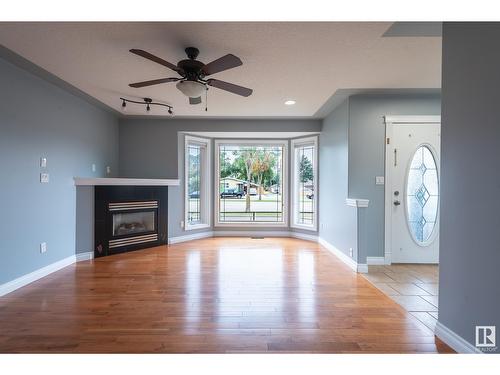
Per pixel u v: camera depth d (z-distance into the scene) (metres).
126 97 4.21
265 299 2.88
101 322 2.40
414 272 3.78
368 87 3.73
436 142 4.17
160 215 5.28
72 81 3.56
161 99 4.29
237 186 6.39
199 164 6.18
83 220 4.30
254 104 4.50
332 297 2.94
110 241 4.59
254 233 6.25
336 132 4.70
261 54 2.76
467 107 1.87
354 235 3.91
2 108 2.94
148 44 2.58
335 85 3.66
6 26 2.29
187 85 2.56
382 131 4.18
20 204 3.18
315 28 2.31
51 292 3.04
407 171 4.18
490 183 1.70
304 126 5.55
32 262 3.36
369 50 2.69
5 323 2.38
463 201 1.91
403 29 2.34
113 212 4.64
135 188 4.93
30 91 3.31
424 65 3.04
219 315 2.54
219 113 5.09
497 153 1.65
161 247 5.14
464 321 1.92
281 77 3.36
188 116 5.32
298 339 2.16
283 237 6.12
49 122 3.64
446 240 2.09
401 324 2.39
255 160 6.40
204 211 6.16
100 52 2.74
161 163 5.56
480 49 1.75
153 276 3.56
